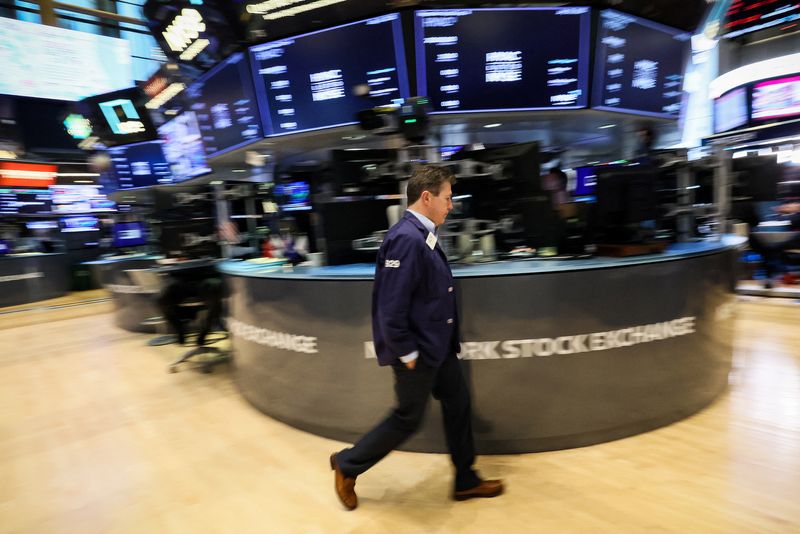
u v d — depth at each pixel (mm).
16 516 1940
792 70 6211
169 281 4066
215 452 2432
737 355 3547
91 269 9680
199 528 1810
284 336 2586
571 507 1818
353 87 3148
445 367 1792
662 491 1892
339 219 2648
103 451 2514
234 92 3633
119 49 11281
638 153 3633
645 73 3330
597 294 2189
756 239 5891
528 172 2525
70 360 4457
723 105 7156
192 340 4988
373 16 2900
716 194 3312
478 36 2873
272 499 1984
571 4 2820
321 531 1754
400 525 1764
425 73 2949
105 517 1910
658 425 2414
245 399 3154
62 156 10445
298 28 3082
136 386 3592
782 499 1808
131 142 5922
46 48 10039
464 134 4016
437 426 2264
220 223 3916
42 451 2543
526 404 2215
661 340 2342
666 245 2559
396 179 2656
